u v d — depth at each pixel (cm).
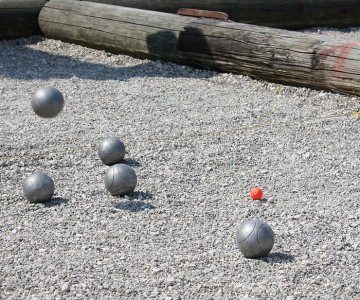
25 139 337
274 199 286
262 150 328
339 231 264
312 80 399
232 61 427
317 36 412
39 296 231
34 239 259
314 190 293
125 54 474
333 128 352
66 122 358
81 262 246
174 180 300
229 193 291
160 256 250
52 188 283
